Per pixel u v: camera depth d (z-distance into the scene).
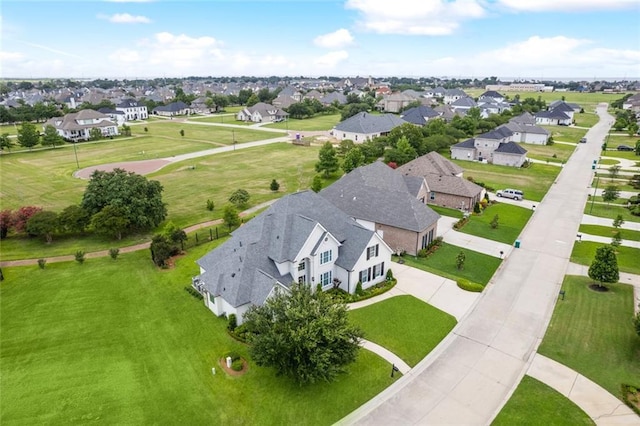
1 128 150.75
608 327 32.31
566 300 36.50
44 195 68.88
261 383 26.84
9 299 37.31
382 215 48.44
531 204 64.19
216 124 163.75
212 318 34.19
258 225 39.12
